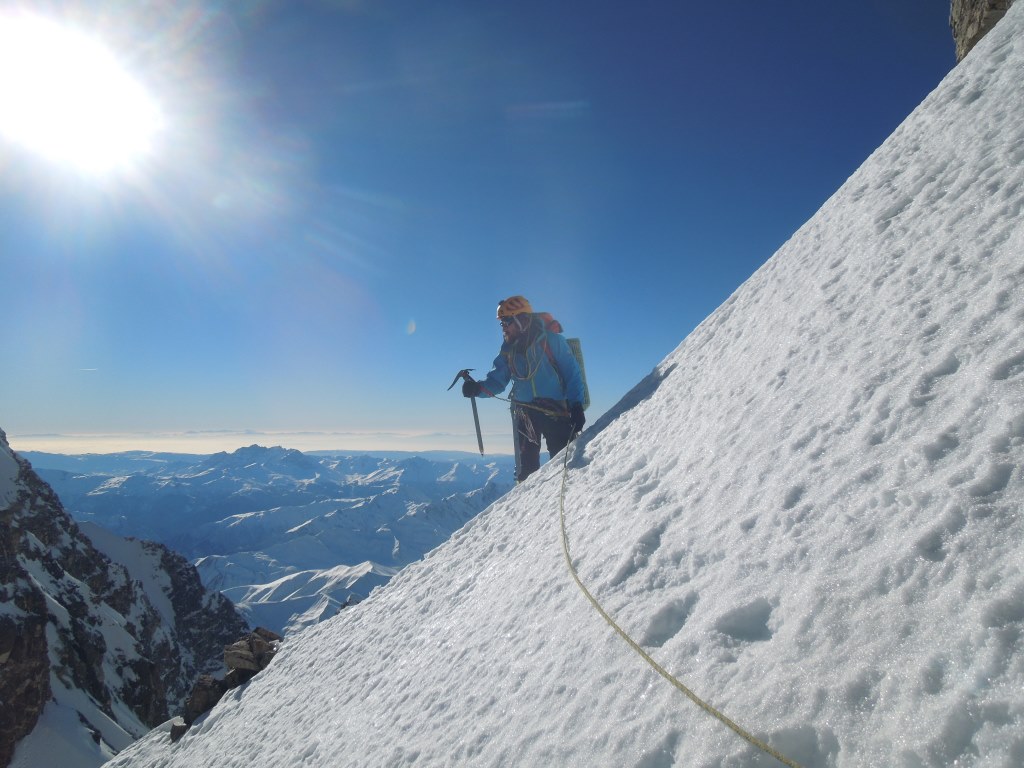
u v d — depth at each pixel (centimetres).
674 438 378
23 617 4316
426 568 594
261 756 462
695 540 242
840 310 298
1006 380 169
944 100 377
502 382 689
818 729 130
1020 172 250
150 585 9469
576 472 490
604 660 216
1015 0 385
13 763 3794
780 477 225
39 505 7381
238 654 780
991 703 108
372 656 480
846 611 151
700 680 168
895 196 342
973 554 135
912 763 111
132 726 5488
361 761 314
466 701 282
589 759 177
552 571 338
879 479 180
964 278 229
